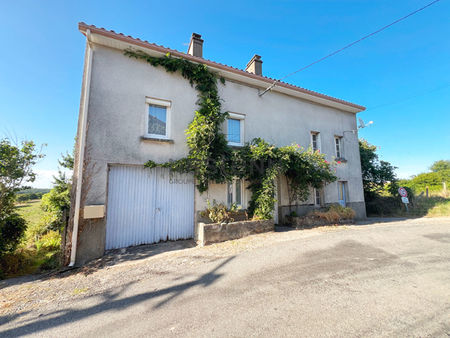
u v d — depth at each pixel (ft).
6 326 7.72
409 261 13.14
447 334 6.55
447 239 18.17
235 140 24.39
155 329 7.18
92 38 17.19
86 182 15.76
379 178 39.42
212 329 7.06
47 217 25.62
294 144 26.03
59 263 14.61
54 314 8.42
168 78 20.48
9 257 14.73
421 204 37.35
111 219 17.22
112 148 17.24
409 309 8.00
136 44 18.33
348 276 11.07
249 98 25.55
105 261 14.82
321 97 30.50
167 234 19.31
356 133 35.29
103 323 7.68
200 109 20.70
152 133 19.67
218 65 22.49
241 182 23.84
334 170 29.58
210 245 17.48
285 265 12.73
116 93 17.97
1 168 14.88
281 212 26.40
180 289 10.12
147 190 18.86
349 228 23.76
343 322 7.25
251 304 8.55
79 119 17.74
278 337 6.56
